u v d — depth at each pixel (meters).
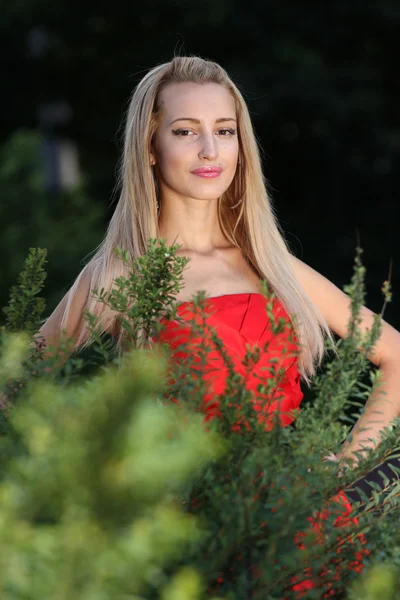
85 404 1.59
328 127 19.20
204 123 3.89
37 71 20.36
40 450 1.52
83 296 3.90
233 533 1.90
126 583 1.46
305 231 19.97
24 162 11.98
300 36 19.53
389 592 1.67
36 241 11.31
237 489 2.01
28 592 1.43
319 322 4.16
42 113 20.94
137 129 3.99
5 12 19.47
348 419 2.32
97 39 20.16
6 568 1.44
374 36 19.66
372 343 2.48
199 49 19.28
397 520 2.24
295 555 1.92
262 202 4.14
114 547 1.43
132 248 3.96
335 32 19.56
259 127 19.16
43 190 12.27
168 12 19.42
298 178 20.27
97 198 20.03
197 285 3.95
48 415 1.62
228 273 4.04
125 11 19.45
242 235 4.14
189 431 1.72
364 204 20.16
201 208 4.03
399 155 19.69
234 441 2.08
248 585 1.90
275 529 1.93
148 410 1.48
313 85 18.42
